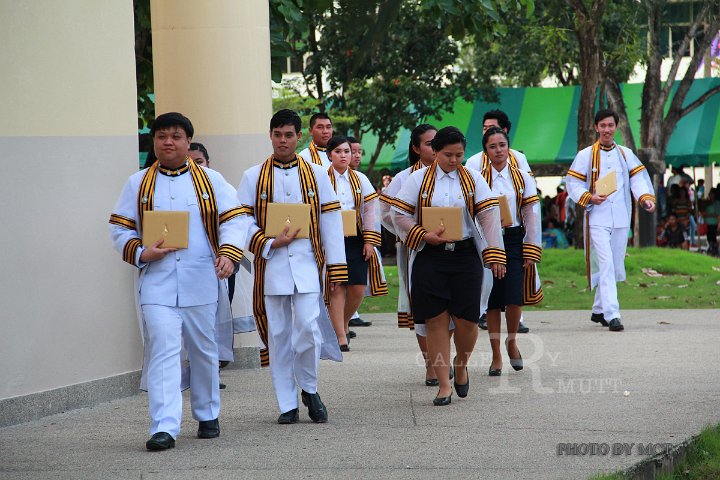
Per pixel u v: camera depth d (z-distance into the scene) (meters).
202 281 19.94
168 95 29.80
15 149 22.53
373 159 79.81
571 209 83.31
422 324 25.66
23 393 22.58
